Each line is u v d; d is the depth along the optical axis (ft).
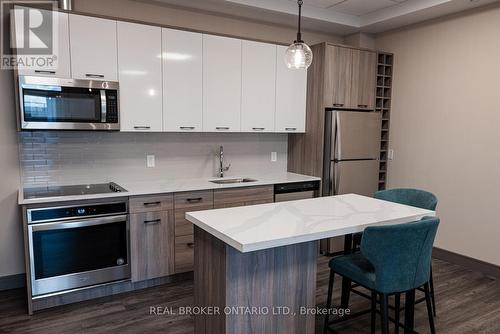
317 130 13.73
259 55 12.71
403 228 6.13
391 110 15.10
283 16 13.24
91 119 9.78
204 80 11.65
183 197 10.70
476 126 12.10
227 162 13.75
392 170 15.14
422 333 8.41
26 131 9.93
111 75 10.12
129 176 11.79
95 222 9.34
